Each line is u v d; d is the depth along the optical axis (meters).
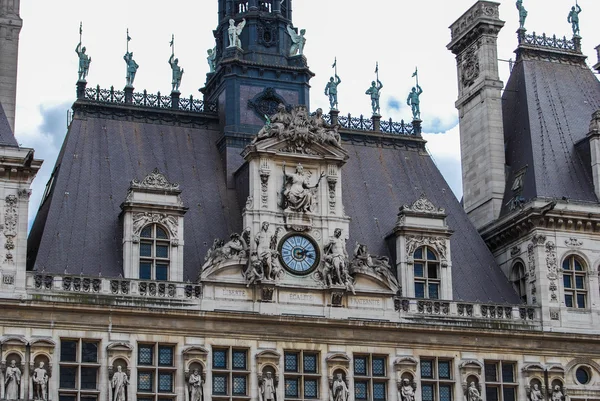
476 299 86.25
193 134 88.44
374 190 90.00
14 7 82.62
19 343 72.69
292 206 81.12
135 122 87.06
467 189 97.69
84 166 82.69
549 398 84.00
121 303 75.44
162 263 78.38
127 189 82.50
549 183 90.62
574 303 86.69
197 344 76.69
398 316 81.81
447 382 81.81
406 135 94.88
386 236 86.69
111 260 78.06
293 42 92.19
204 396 75.88
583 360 85.62
